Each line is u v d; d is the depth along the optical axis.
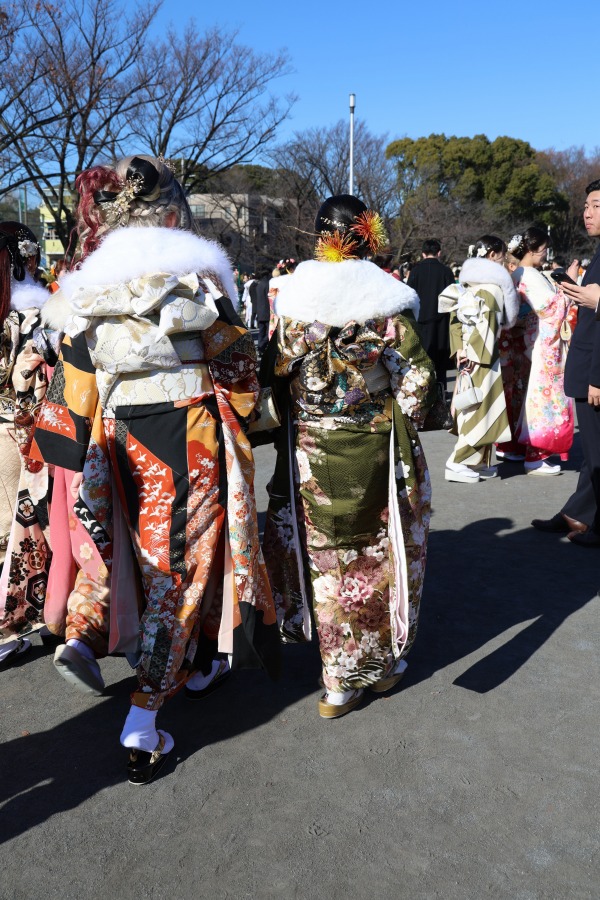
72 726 2.77
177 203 2.47
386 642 2.81
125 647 2.62
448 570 4.13
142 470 2.42
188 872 2.07
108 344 2.35
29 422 3.04
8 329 3.04
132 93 18.23
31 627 3.21
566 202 51.50
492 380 5.81
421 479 2.81
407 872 2.05
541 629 3.45
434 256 9.02
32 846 2.17
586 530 4.52
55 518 2.88
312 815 2.28
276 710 2.86
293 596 2.88
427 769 2.48
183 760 2.56
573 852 2.12
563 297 5.91
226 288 2.50
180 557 2.43
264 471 6.35
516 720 2.75
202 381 2.45
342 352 2.57
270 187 30.72
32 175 17.69
